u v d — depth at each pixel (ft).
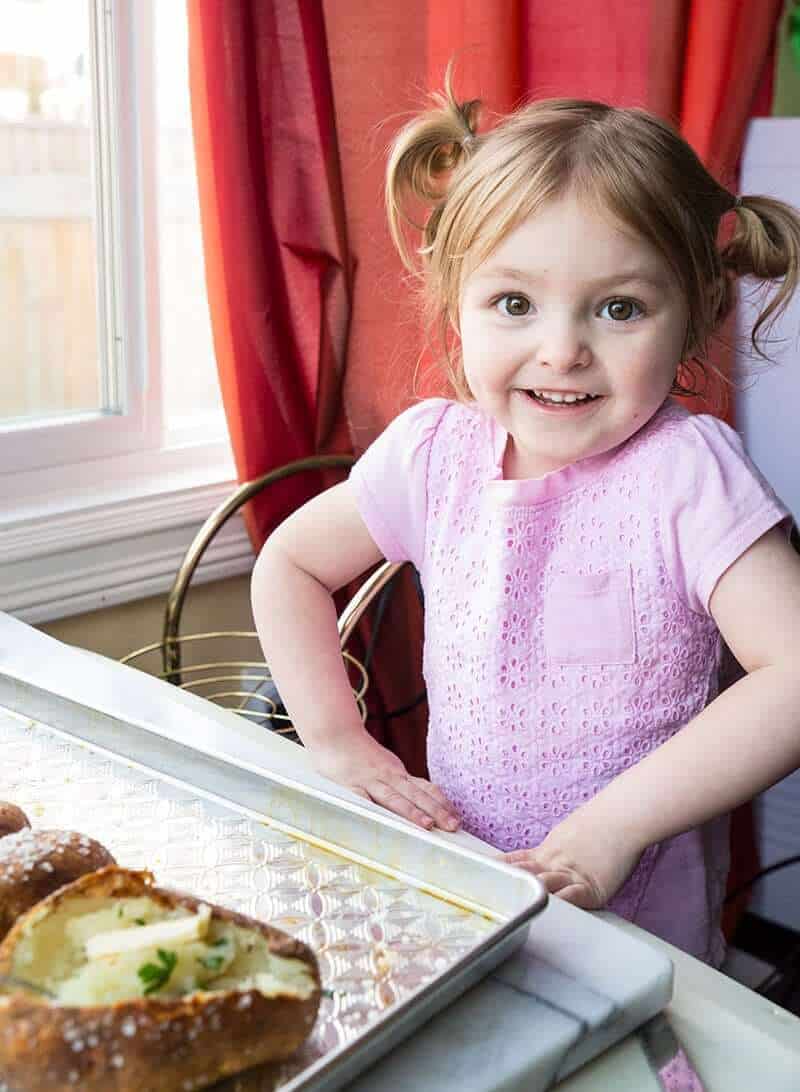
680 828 2.59
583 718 3.17
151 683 2.86
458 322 3.27
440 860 1.91
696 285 2.97
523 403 3.00
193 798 2.17
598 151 2.85
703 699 3.17
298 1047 1.53
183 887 1.90
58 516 4.56
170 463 5.22
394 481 3.50
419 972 1.71
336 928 1.81
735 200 3.24
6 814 1.95
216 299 4.70
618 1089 1.62
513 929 1.69
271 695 5.08
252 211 4.59
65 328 4.92
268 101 4.60
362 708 4.41
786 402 4.84
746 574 2.92
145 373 5.08
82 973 1.49
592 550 3.15
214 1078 1.43
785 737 2.65
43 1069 1.37
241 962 1.55
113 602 4.79
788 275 3.32
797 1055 1.73
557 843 2.51
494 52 4.74
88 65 4.75
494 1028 1.61
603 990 1.69
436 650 3.40
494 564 3.23
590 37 4.83
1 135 4.60
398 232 3.61
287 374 4.85
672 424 3.14
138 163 4.89
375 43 4.72
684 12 4.73
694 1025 1.79
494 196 2.87
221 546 5.13
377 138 4.81
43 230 4.79
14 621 3.15
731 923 5.55
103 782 2.22
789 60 5.98
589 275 2.81
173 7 5.03
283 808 2.09
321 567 3.55
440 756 3.41
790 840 5.51
